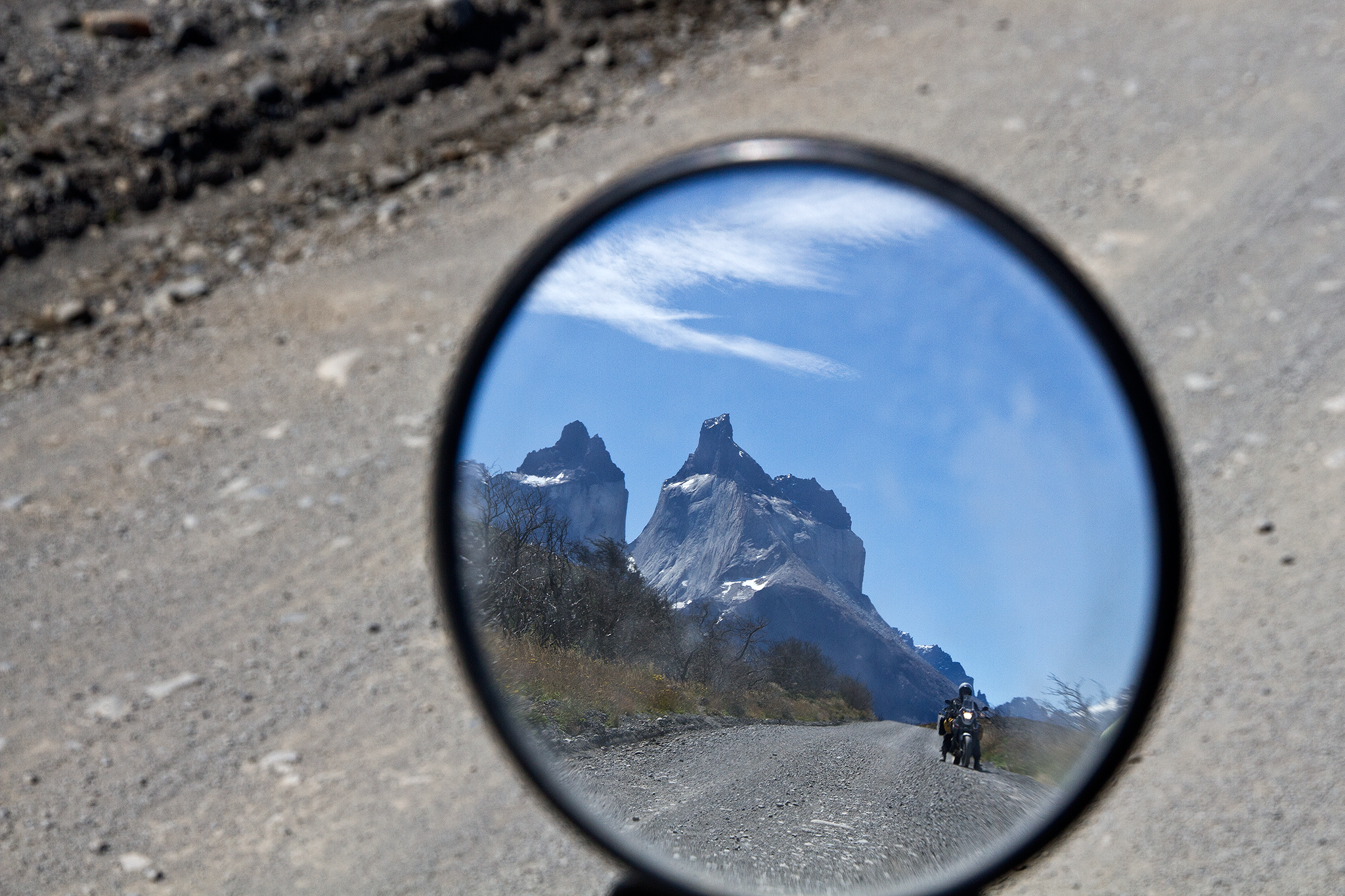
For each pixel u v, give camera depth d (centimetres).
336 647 384
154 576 427
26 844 309
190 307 605
